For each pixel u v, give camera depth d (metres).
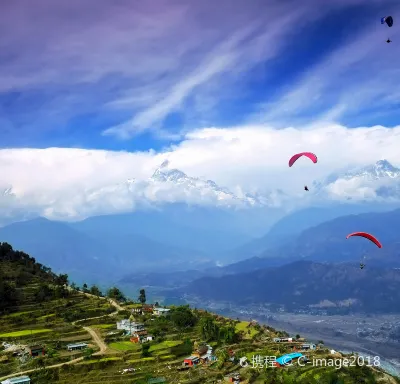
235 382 125.38
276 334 197.50
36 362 129.75
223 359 141.38
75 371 127.31
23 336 150.50
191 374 129.75
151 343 154.12
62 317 174.62
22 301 186.25
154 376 126.75
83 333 160.50
